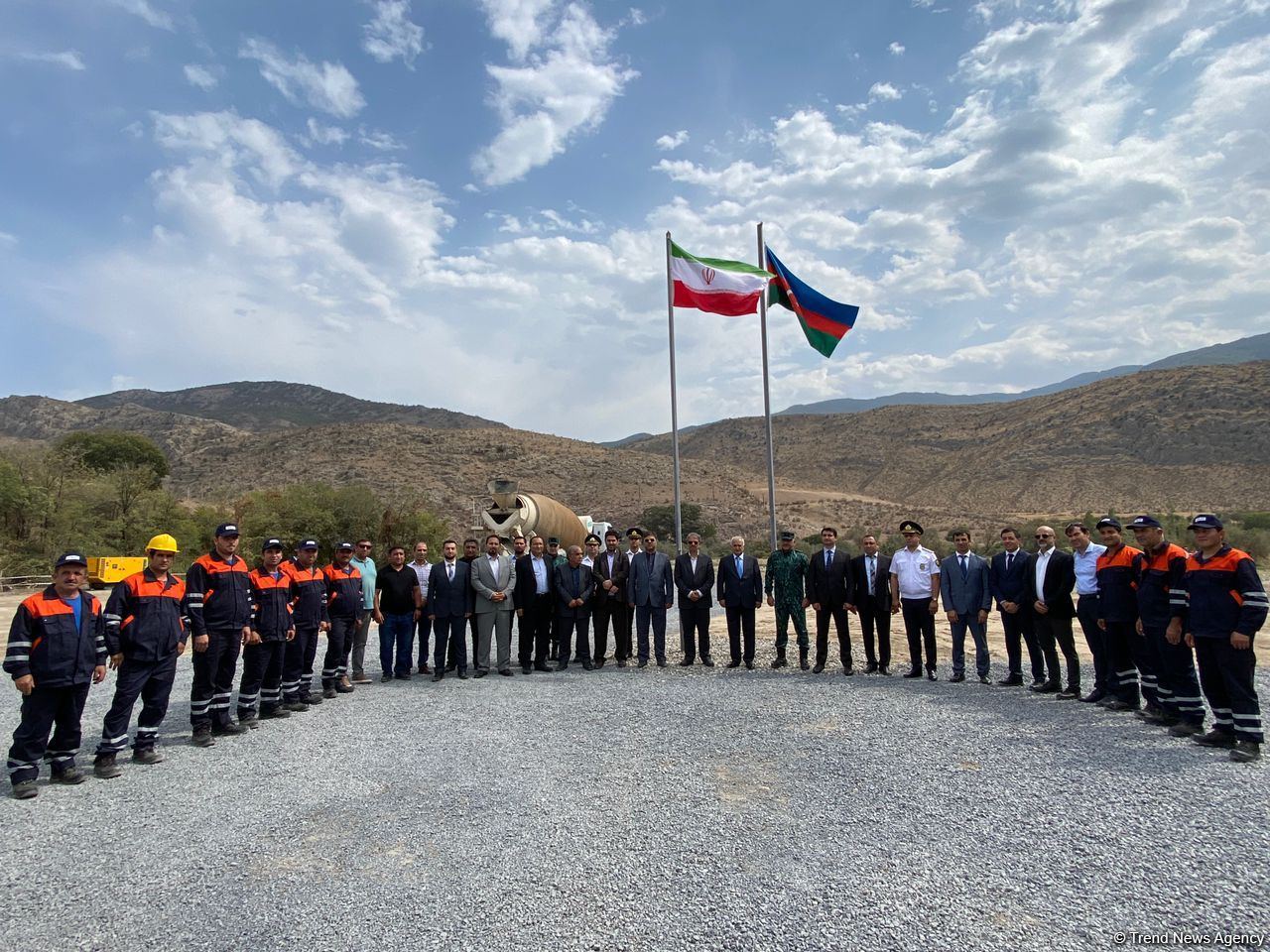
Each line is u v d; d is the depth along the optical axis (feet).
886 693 30.53
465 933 12.09
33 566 104.88
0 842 16.44
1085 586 29.07
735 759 21.38
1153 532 25.20
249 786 19.94
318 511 123.75
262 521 116.47
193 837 16.46
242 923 12.58
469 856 15.06
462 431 306.14
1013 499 299.38
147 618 22.49
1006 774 19.71
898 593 35.06
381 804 18.22
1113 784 18.85
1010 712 26.99
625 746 22.91
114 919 12.82
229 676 26.09
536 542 38.88
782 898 13.10
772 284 53.93
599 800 18.12
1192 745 22.53
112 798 19.34
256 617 27.09
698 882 13.78
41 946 11.96
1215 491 253.03
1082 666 36.96
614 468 280.10
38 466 118.01
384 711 28.89
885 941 11.69
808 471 430.61
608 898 13.16
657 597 38.17
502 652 36.70
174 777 21.02
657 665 38.42
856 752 21.93
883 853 14.93
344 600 32.86
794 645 45.09
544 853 15.12
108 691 34.83
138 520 120.06
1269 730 24.12
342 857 15.19
